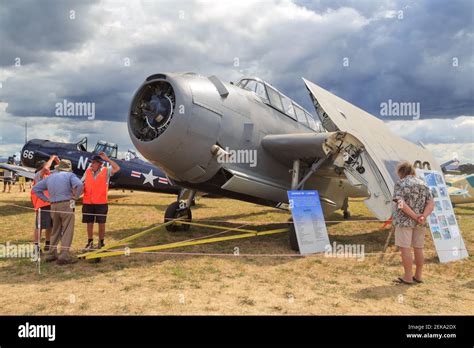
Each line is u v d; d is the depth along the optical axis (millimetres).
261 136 7203
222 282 4613
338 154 6750
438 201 6129
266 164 7305
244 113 6875
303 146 6684
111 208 14234
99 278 4723
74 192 5508
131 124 6289
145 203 16906
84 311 3582
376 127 8203
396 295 4211
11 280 4598
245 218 11633
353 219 12094
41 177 6383
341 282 4711
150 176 15367
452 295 4234
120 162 15023
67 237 5406
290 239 6582
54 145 15438
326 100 7293
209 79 6734
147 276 4836
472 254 6391
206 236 7891
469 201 15531
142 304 3783
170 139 5840
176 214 8273
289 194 6461
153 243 7125
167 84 6203
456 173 16438
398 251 6680
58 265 5332
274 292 4254
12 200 16062
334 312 3648
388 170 6684
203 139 6129
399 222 4645
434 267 5492
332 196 9516
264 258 5941
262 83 7902
